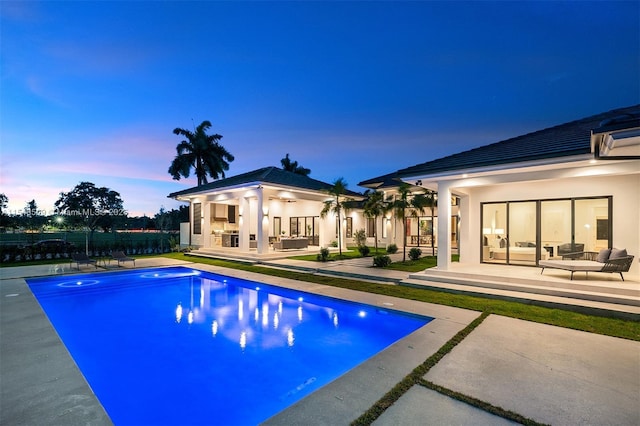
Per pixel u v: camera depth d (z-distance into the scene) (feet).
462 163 30.81
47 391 11.34
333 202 62.59
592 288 24.31
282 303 29.01
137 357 17.19
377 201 57.88
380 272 37.58
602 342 16.15
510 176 29.58
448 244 32.83
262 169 69.97
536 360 13.96
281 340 19.70
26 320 20.36
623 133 16.88
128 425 11.16
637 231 28.89
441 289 29.01
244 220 57.47
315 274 39.47
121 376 14.93
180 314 25.73
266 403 12.62
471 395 10.90
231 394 13.29
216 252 59.77
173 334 20.89
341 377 12.30
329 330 21.50
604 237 30.86
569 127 35.88
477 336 17.02
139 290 35.50
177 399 12.91
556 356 14.39
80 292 34.06
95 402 10.62
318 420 9.40
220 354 17.56
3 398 10.82
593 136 18.56
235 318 24.49
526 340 16.42
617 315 20.44
